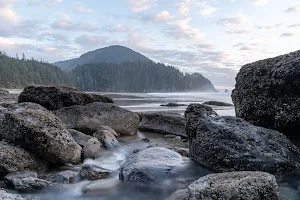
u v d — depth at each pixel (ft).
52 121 32.60
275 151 28.35
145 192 24.97
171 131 53.47
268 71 37.35
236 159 27.43
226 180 19.67
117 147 40.14
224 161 28.02
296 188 25.73
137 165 27.32
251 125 31.89
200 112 35.27
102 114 51.55
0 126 34.37
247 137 29.32
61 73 527.81
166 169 27.12
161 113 59.16
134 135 53.06
